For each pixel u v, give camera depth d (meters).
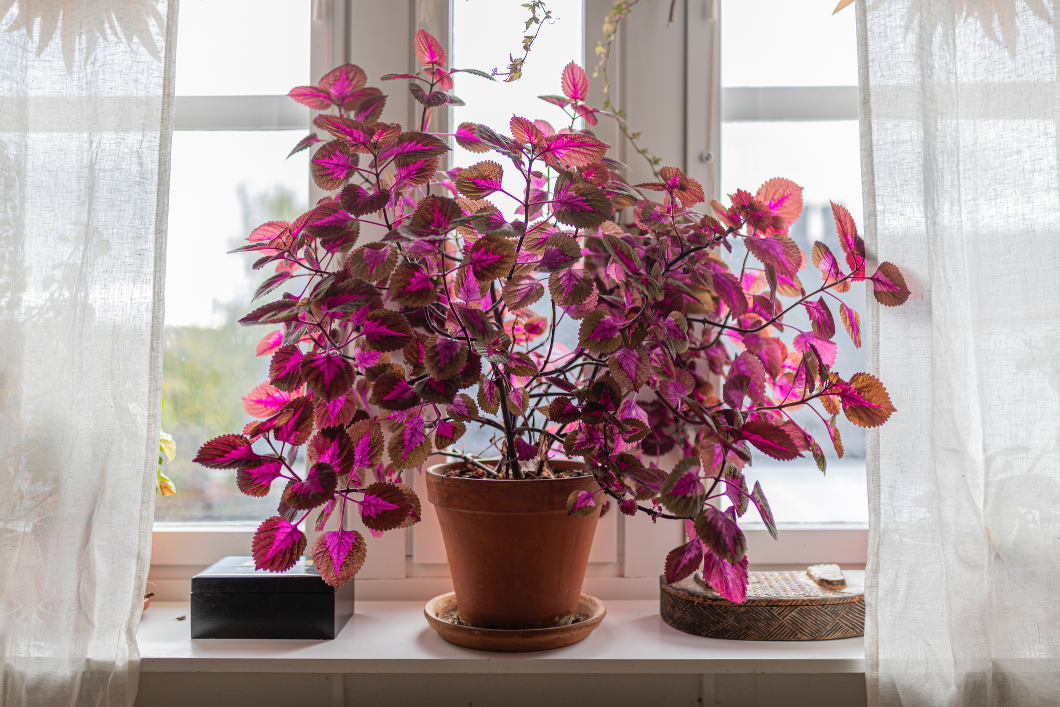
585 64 1.16
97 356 0.91
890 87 0.92
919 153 0.92
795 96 1.19
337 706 1.04
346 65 0.92
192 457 1.20
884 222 0.92
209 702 1.05
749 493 0.78
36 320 0.92
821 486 1.21
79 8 0.94
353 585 1.11
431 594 1.17
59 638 0.90
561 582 0.93
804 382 0.97
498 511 0.88
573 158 0.84
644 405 1.06
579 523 0.92
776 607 0.99
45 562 0.90
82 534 0.90
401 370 0.82
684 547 0.83
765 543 1.20
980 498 0.93
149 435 0.92
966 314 0.94
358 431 0.84
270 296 1.19
